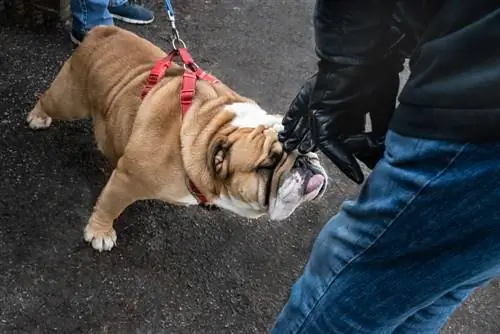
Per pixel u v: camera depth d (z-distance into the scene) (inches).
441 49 45.7
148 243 98.2
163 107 85.0
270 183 80.0
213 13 140.8
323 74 55.4
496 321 102.5
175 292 93.7
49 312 87.2
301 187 79.3
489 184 46.1
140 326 88.8
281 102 127.6
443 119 45.8
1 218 95.1
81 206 99.7
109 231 95.1
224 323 92.4
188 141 82.1
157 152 83.6
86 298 89.7
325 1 51.4
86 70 94.2
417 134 47.9
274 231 105.9
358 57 53.0
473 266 51.9
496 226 48.2
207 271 97.5
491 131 43.8
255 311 95.0
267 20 143.9
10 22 122.6
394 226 51.8
